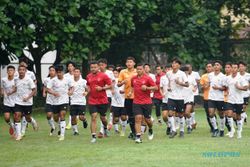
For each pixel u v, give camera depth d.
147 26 81.19
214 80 45.19
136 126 41.00
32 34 65.19
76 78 47.41
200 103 80.44
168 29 79.00
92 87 42.19
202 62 78.00
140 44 83.50
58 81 44.81
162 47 82.06
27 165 31.69
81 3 68.88
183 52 76.94
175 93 44.62
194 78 49.19
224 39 83.31
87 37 68.75
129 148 38.03
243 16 84.88
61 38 67.94
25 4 64.25
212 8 82.94
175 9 77.31
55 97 45.06
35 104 78.50
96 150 37.25
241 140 42.12
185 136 45.53
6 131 50.47
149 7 73.06
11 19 63.88
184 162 31.75
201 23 77.00
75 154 35.53
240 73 48.59
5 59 73.50
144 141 42.06
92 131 41.84
